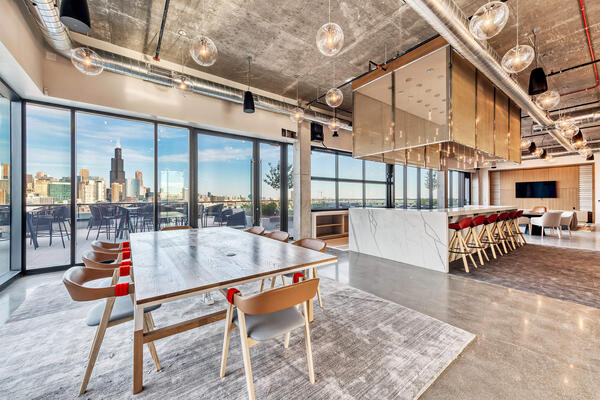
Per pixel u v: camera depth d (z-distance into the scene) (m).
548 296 2.99
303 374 1.69
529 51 2.63
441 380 1.63
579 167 10.30
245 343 1.44
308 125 6.74
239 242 2.71
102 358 1.88
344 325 2.33
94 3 3.10
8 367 1.77
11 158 3.67
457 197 12.40
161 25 3.42
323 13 3.28
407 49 4.14
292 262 1.92
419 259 4.37
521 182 11.73
